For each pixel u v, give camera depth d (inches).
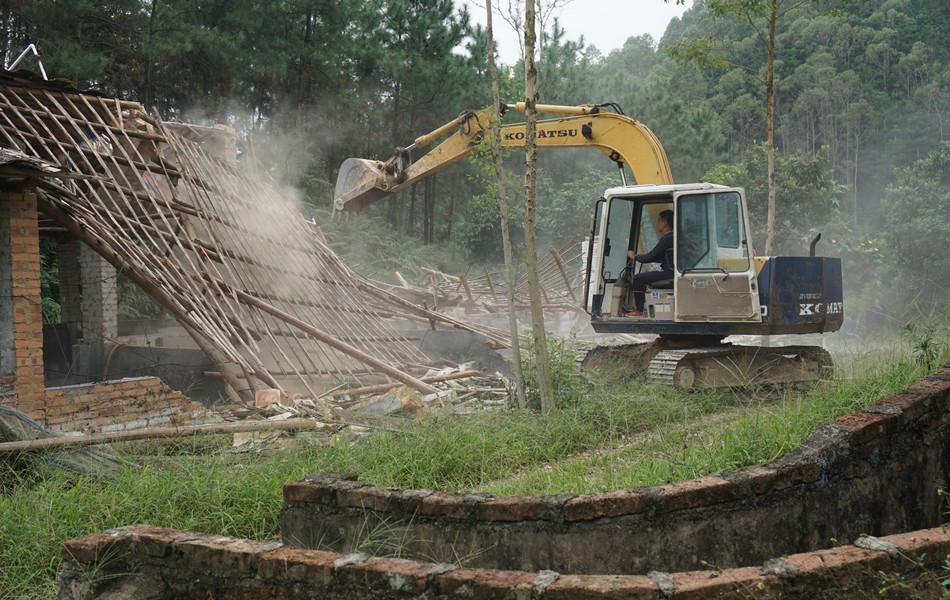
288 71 1172.5
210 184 530.9
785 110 3469.5
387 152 1401.3
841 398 260.5
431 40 1317.7
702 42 578.9
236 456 290.0
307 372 451.2
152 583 151.6
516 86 402.9
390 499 173.6
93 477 260.7
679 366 411.5
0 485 259.3
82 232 405.7
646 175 500.4
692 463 224.8
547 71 1259.8
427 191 1624.0
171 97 1090.1
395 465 270.8
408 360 514.0
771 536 167.8
